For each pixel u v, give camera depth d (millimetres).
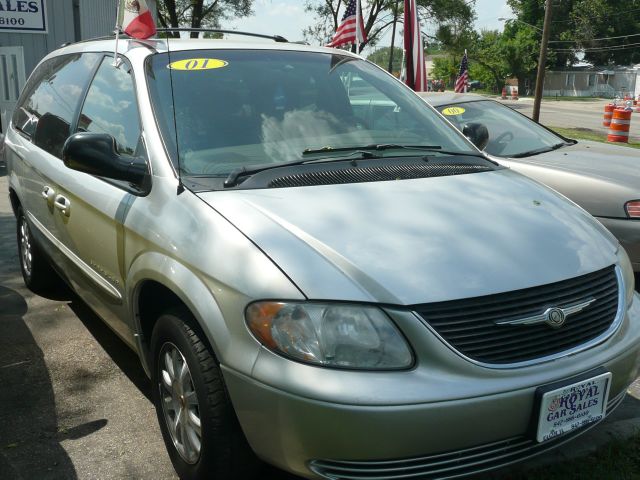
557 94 73250
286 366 2254
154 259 2777
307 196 2771
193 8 29344
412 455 2227
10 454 3102
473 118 6676
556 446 2498
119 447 3168
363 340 2248
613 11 72750
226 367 2387
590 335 2564
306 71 3740
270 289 2332
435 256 2457
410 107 3891
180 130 3141
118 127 3432
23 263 5223
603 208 5168
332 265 2371
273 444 2328
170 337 2723
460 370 2266
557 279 2502
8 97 12672
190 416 2693
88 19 14703
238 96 3406
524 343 2395
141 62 3475
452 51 36312
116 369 3955
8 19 13445
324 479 2289
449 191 2973
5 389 3713
